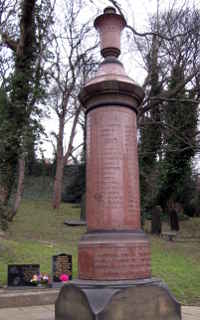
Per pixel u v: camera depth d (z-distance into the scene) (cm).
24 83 1438
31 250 1238
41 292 812
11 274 875
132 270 513
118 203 543
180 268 1173
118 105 581
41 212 2338
